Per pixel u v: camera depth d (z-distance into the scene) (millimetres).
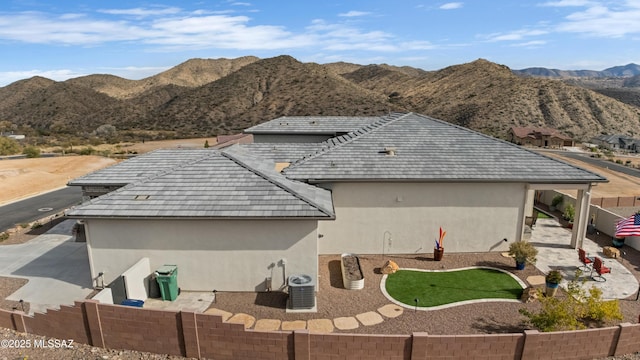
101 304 9469
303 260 13391
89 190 17891
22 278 14906
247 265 13453
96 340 9742
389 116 25703
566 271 15375
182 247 13328
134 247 13352
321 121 29766
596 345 9055
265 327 11438
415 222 16859
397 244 17031
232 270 13492
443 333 11180
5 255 17312
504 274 15094
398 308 12539
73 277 14969
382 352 8586
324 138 28031
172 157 20656
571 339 8859
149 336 9430
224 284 13617
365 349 8586
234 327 8883
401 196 16578
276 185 14273
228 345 9039
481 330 11328
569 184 16781
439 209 16781
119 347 9688
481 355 8656
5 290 13961
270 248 13312
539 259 16484
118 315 9445
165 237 13258
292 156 21141
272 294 13469
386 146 18656
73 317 9797
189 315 9016
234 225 13125
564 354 8930
